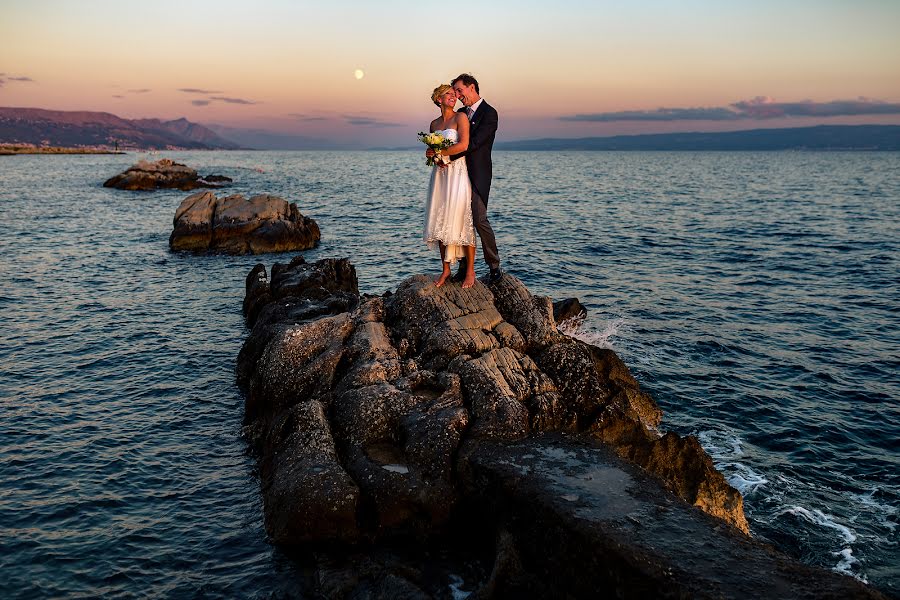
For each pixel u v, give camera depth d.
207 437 11.29
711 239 34.62
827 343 17.11
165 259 28.48
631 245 32.62
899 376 14.81
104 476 9.87
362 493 7.88
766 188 74.12
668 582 5.39
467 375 9.09
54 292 21.69
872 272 25.98
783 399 13.50
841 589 5.27
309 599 6.94
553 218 43.47
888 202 55.53
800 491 10.02
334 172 116.50
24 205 48.62
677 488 8.44
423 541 7.69
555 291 22.75
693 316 19.64
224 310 19.88
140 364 14.88
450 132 9.41
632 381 12.48
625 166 157.50
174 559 7.84
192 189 68.56
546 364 9.69
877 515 9.42
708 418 12.60
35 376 13.96
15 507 8.94
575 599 6.19
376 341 10.40
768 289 23.27
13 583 7.37
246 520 8.67
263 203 32.34
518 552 6.90
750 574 5.47
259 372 11.13
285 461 8.52
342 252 30.94
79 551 8.00
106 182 67.56
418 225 40.75
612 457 7.76
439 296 10.83
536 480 7.13
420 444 8.21
